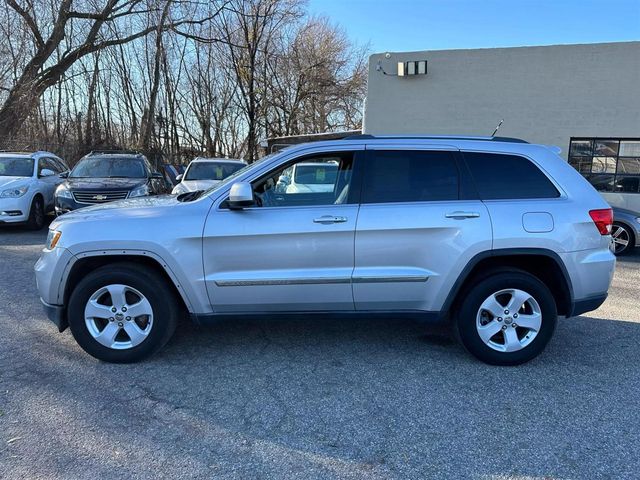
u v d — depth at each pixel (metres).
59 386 3.68
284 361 4.19
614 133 13.34
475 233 3.97
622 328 5.16
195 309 4.05
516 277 4.03
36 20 19.23
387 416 3.33
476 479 2.70
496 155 4.18
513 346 4.08
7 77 18.66
